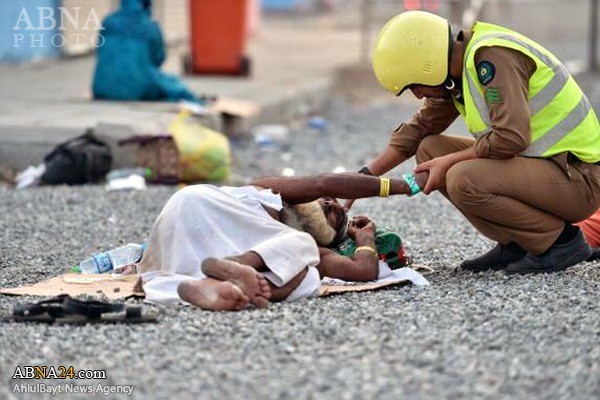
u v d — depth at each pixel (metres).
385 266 15.31
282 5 105.56
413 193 15.08
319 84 42.94
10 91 34.81
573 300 14.05
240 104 33.72
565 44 65.56
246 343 12.33
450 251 17.86
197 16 42.78
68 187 23.91
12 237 19.19
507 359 11.74
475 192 14.88
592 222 16.91
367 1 57.41
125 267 15.81
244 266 13.73
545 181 14.88
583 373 11.31
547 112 14.84
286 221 14.92
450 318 13.20
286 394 10.77
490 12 61.84
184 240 14.41
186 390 11.02
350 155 30.44
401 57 14.84
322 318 13.16
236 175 26.58
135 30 32.16
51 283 15.22
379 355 11.87
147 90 32.19
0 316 13.56
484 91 14.57
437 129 16.28
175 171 24.38
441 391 10.80
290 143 32.47
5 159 25.69
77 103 31.36
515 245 15.67
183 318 13.34
